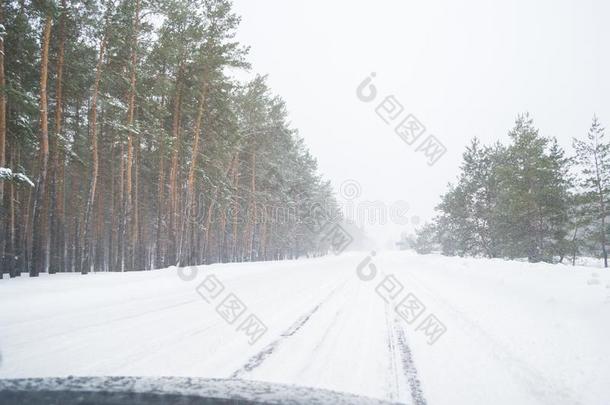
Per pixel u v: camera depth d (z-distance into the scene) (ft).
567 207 87.92
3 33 50.52
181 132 82.79
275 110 114.73
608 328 19.01
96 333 20.83
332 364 16.01
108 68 70.23
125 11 63.98
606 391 12.75
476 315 26.68
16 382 5.57
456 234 119.03
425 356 17.33
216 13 75.87
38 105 56.80
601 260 103.45
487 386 13.60
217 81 80.74
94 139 66.80
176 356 16.74
